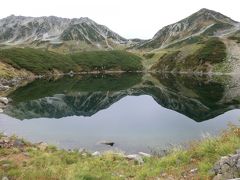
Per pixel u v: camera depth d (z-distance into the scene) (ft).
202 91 279.49
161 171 59.36
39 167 61.52
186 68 592.19
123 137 119.34
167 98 243.40
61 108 201.46
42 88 319.47
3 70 451.53
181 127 134.31
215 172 48.32
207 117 156.04
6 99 217.56
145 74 584.81
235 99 220.23
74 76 529.04
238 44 589.32
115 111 191.31
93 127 140.46
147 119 159.74
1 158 71.26
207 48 598.75
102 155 82.02
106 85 359.46
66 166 67.67
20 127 139.13
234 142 60.44
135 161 74.69
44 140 114.52
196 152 63.93
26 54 577.84
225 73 511.81
